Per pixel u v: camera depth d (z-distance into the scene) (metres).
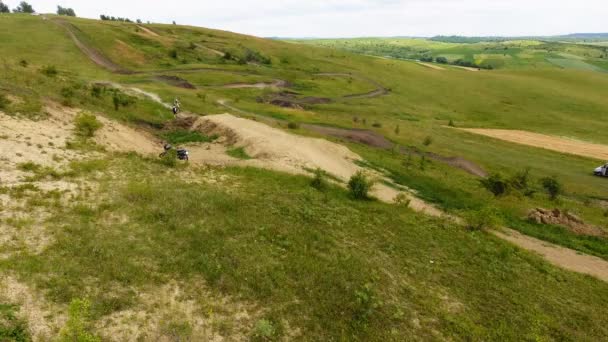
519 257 21.58
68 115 30.94
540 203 36.12
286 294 13.46
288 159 32.12
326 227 19.92
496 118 93.19
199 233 16.33
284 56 140.25
